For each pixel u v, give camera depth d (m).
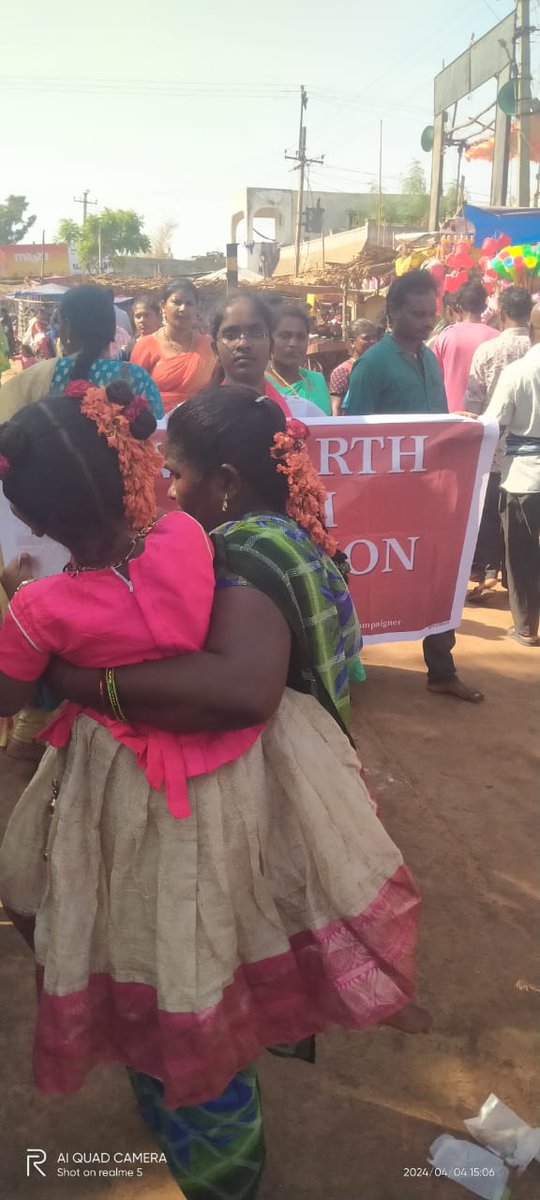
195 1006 1.51
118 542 1.47
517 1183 2.09
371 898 1.65
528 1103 2.29
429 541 4.25
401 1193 2.04
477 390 5.98
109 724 1.52
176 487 1.81
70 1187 2.04
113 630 1.43
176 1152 1.72
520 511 5.33
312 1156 2.13
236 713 1.46
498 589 6.83
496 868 3.27
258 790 1.57
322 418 4.01
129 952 1.57
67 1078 1.59
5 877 1.76
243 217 49.19
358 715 4.50
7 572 1.81
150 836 1.53
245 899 1.58
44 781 1.71
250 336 3.40
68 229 68.38
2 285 39.38
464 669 5.20
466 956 2.80
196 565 1.46
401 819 3.56
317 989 1.66
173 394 5.04
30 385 3.28
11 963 2.75
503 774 3.96
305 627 1.61
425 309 4.43
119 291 23.64
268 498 1.77
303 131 39.75
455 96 23.30
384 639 4.40
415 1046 2.46
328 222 49.59
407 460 4.11
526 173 19.39
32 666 1.50
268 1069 2.38
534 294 8.60
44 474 1.40
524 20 19.05
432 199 25.08
